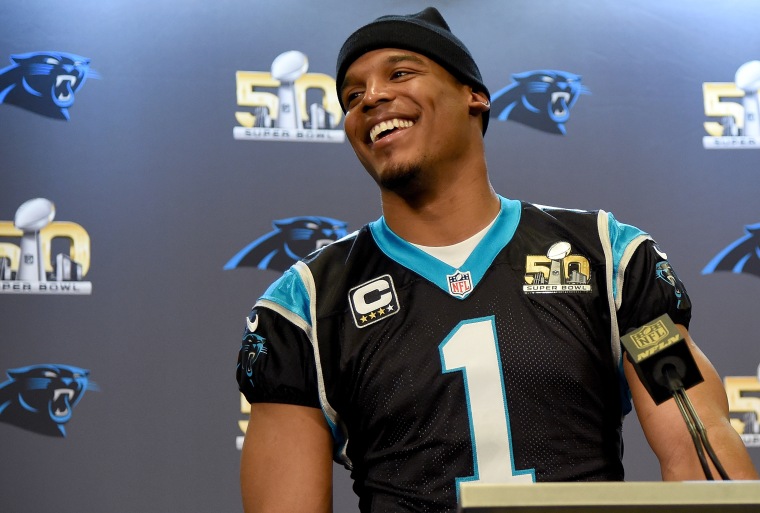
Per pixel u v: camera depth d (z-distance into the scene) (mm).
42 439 2545
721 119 2957
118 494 2533
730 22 3037
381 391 1453
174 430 2588
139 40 2891
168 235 2730
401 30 1592
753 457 2672
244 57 2910
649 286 1482
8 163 2746
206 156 2811
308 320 1535
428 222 1563
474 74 1632
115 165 2775
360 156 1605
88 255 2691
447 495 1384
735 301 2795
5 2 2881
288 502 1445
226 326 2682
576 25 3014
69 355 2611
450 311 1482
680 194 2887
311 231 2787
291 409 1506
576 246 1524
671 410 1381
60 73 2836
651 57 2996
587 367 1438
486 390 1420
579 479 1382
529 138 2908
